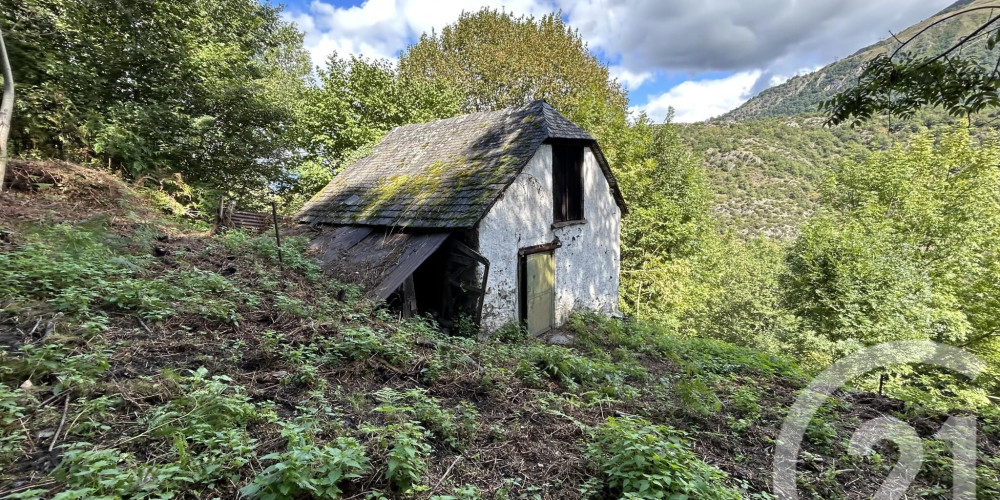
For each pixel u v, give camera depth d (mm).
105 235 5523
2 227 5020
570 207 9758
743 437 3908
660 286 17641
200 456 2037
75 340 2943
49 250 4391
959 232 15445
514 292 8234
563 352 5641
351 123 15805
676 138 18859
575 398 4230
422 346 4629
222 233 8156
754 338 17297
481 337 7426
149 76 10070
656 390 4996
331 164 15859
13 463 1878
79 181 7312
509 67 20953
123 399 2473
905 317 12961
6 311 3109
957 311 13844
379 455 2375
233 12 12578
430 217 7516
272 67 16656
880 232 14664
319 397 2955
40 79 8367
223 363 3217
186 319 3752
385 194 9023
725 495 2482
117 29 9812
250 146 11750
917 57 3688
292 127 13734
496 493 2410
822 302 14305
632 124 18875
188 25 11047
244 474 2076
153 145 9695
